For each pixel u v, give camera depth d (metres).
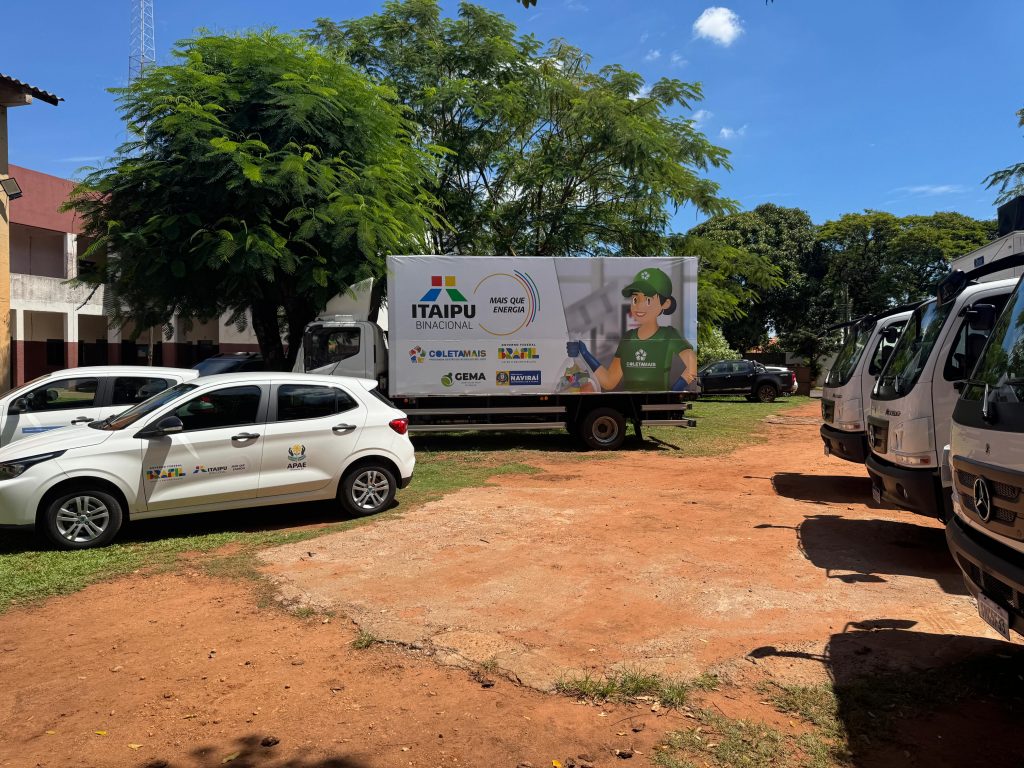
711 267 21.52
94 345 31.20
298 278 13.04
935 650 4.40
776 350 38.22
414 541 7.00
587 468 11.74
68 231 26.38
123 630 4.87
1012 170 20.39
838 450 9.71
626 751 3.34
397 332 13.29
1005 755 3.25
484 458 12.87
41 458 6.64
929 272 37.00
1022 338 3.67
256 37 13.39
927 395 6.32
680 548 6.75
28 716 3.71
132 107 12.59
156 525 7.77
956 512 4.03
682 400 13.99
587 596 5.44
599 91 19.08
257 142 12.12
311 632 4.80
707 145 19.89
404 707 3.78
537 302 13.45
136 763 3.27
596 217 20.84
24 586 5.70
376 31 19.78
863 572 6.02
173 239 12.23
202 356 33.03
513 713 3.71
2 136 15.97
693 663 4.26
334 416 7.87
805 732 3.49
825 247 38.97
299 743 3.43
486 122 19.72
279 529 7.53
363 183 13.14
